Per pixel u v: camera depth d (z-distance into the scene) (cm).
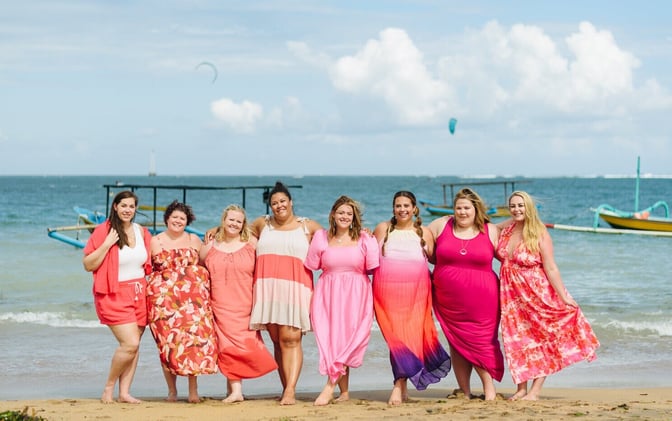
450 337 685
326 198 7144
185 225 686
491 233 673
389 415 604
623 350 1052
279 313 667
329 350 666
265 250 671
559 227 2222
